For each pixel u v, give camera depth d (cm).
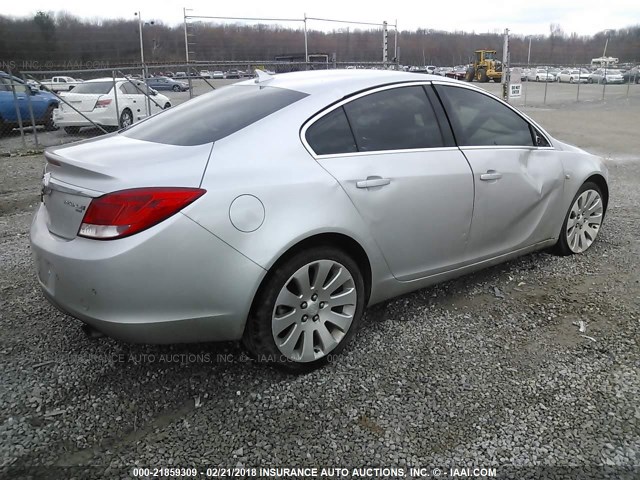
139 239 243
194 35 2998
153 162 263
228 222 258
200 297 257
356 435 251
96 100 1338
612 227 570
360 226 301
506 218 390
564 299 392
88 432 253
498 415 265
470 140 372
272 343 280
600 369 303
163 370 303
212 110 329
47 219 290
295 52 2919
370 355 317
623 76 4381
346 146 310
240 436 251
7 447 242
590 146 1218
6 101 1349
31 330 348
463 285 418
